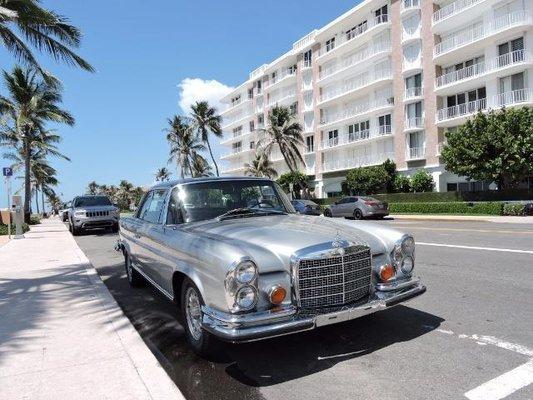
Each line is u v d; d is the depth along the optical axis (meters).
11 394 3.53
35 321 5.48
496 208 24.78
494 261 8.55
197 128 58.06
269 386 3.72
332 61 51.00
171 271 4.83
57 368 4.02
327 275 3.94
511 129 25.89
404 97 39.59
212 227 4.80
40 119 30.20
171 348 4.76
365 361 4.09
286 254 3.90
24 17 14.48
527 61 29.38
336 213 28.09
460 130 28.06
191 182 5.63
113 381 3.73
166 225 5.40
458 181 35.88
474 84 33.62
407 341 4.53
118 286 8.13
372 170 39.25
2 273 9.02
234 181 5.80
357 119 46.69
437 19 36.44
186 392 3.70
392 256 4.54
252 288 3.67
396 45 40.38
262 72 66.38
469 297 6.07
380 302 4.15
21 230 18.09
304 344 4.57
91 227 19.25
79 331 5.05
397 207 32.09
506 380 3.59
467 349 4.27
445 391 3.45
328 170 51.31
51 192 77.25
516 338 4.50
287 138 49.28
